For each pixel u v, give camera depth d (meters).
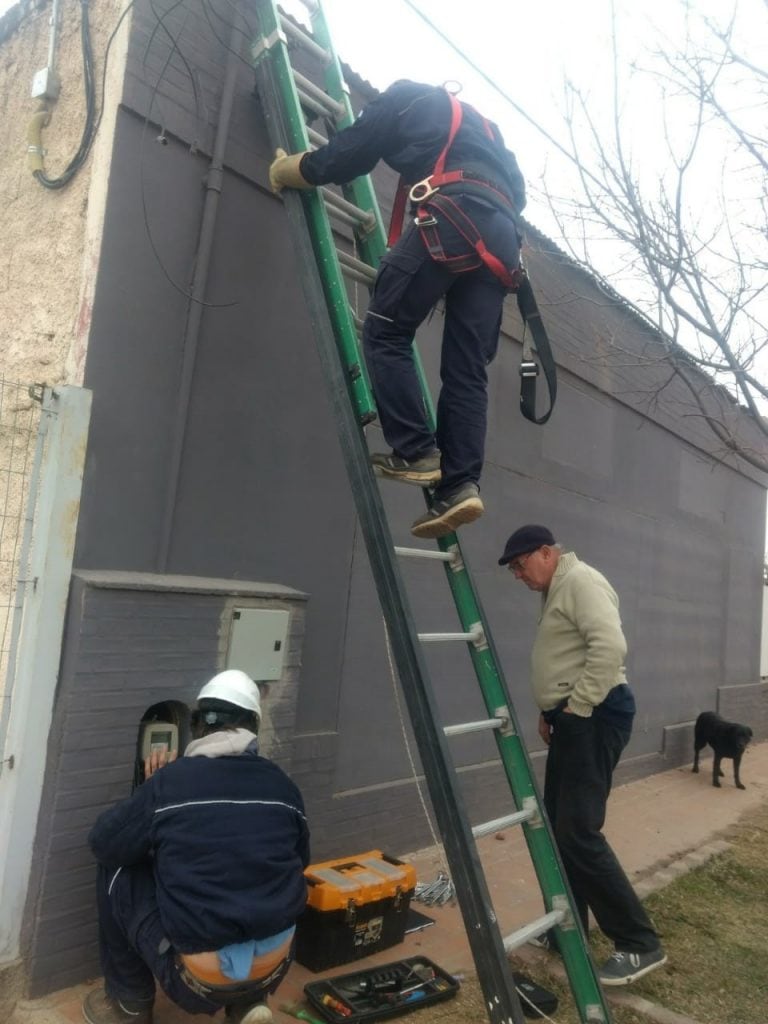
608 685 3.50
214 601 3.55
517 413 6.09
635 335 7.56
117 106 3.48
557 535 6.50
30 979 2.97
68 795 3.06
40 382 3.57
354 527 4.57
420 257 2.95
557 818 3.65
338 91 4.13
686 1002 3.53
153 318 3.58
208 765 2.68
